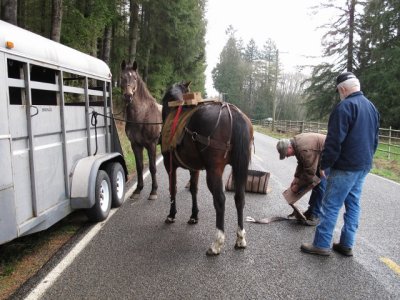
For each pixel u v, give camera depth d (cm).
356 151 413
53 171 453
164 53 2152
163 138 518
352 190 442
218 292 352
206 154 434
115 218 575
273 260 429
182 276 383
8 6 812
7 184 351
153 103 705
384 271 407
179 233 511
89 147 575
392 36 2559
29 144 393
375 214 634
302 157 521
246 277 384
